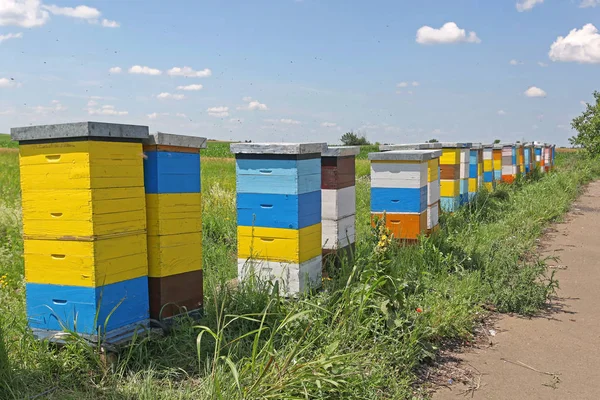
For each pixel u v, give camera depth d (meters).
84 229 3.68
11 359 3.56
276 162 4.91
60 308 3.80
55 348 3.80
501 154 15.91
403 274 5.82
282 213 4.93
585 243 9.23
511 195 13.51
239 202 5.09
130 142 3.91
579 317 5.54
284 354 3.84
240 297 4.68
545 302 6.00
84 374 3.54
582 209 13.45
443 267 6.51
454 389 3.90
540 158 23.91
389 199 7.36
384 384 3.72
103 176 3.72
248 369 3.49
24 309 4.52
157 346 3.96
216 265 6.62
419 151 7.74
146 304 4.06
